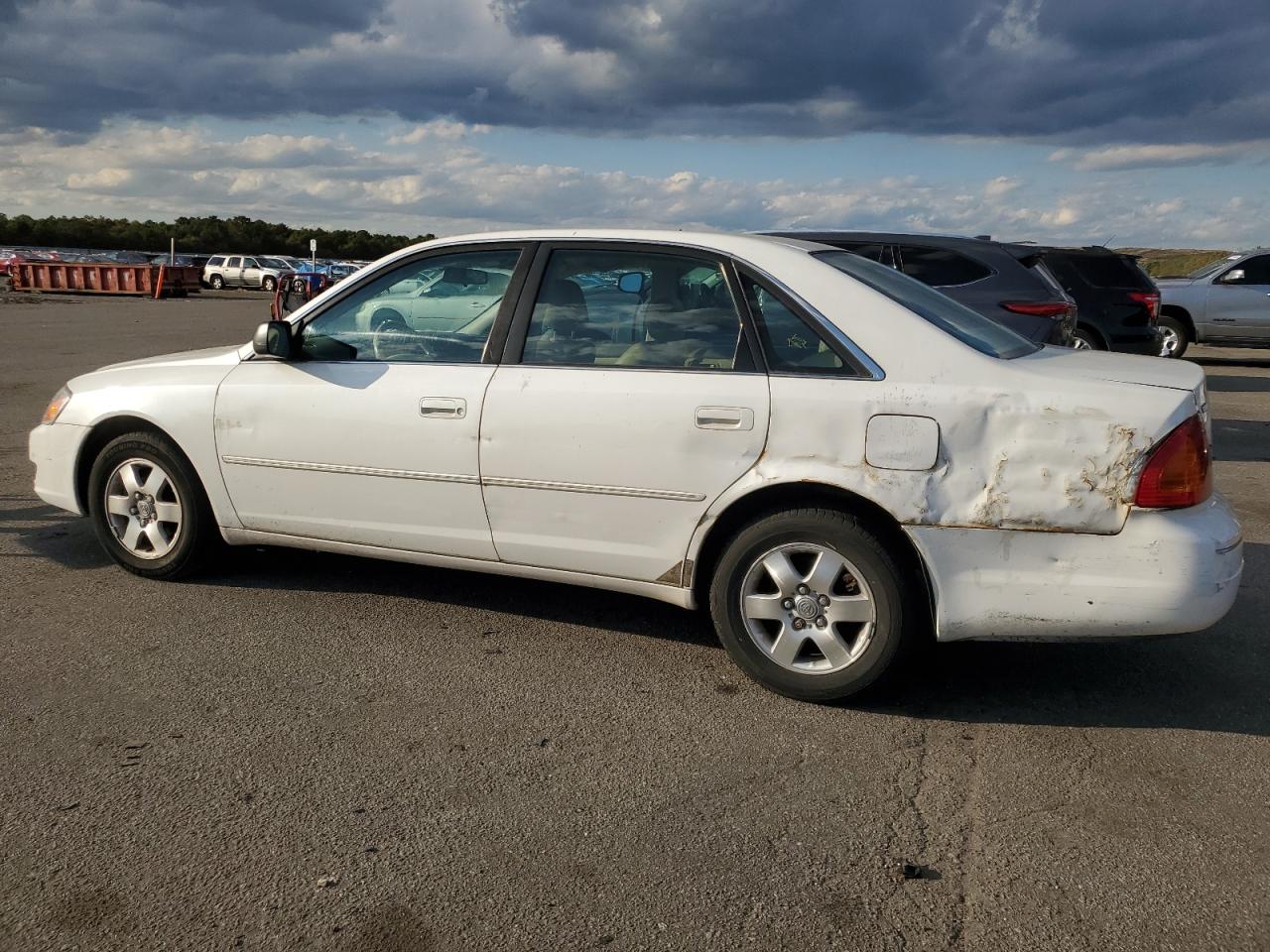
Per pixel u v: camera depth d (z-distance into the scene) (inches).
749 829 118.9
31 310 1080.8
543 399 161.0
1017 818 122.1
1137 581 136.4
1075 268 484.4
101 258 2299.5
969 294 369.7
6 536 229.8
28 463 306.2
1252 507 277.0
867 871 111.1
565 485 160.7
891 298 151.6
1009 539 140.2
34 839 114.3
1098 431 136.5
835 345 148.3
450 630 178.9
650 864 111.7
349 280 182.2
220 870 109.3
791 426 147.3
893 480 142.6
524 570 169.8
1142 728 146.3
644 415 154.6
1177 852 115.3
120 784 126.0
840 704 152.2
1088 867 112.3
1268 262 612.1
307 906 103.5
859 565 145.9
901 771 133.2
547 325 165.9
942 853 114.7
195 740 137.6
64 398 202.8
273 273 1809.8
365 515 177.8
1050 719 148.9
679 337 157.6
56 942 97.7
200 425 187.0
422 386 170.1
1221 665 169.2
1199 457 137.7
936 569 142.6
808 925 102.0
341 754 134.6
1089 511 136.9
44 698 149.1
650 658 168.2
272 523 186.4
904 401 142.9
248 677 157.6
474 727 143.2
